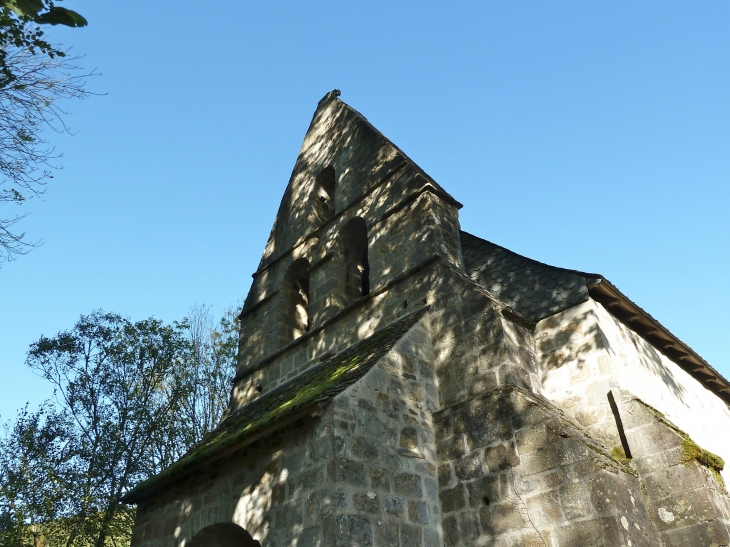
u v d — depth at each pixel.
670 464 8.74
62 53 8.14
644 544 7.91
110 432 19.83
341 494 7.96
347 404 8.77
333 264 14.42
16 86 7.88
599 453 8.34
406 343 10.40
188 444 21.81
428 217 12.70
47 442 18.91
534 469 8.55
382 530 8.20
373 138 15.41
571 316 10.64
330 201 17.02
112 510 18.73
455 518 9.03
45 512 17.58
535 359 10.55
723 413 15.15
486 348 10.06
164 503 10.92
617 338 11.00
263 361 14.70
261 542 8.58
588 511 7.84
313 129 18.19
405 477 8.95
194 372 24.31
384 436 9.02
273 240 17.25
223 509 9.52
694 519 8.26
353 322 12.88
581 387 9.97
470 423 9.51
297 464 8.62
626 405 9.45
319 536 7.80
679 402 12.53
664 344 12.76
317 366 12.98
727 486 12.84
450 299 11.08
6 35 7.77
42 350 20.31
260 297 16.30
